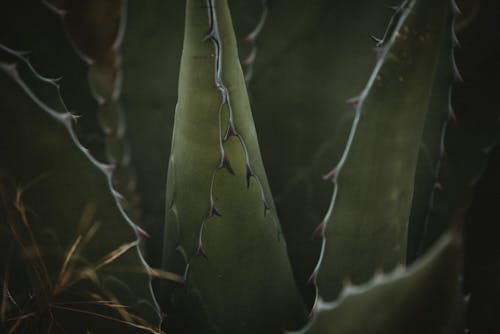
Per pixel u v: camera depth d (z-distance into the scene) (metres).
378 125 0.96
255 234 1.01
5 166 0.97
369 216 1.00
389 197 1.00
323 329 0.87
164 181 1.27
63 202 1.00
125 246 1.01
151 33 1.25
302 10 1.17
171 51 1.26
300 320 1.08
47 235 1.01
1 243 1.07
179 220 1.03
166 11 1.25
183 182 1.01
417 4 0.92
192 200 1.01
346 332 0.87
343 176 0.98
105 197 1.00
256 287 1.04
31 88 1.06
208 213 1.01
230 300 1.04
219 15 0.94
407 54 0.94
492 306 1.18
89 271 1.02
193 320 1.06
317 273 1.02
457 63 1.18
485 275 1.18
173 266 1.06
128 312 1.05
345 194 0.98
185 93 0.97
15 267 1.09
